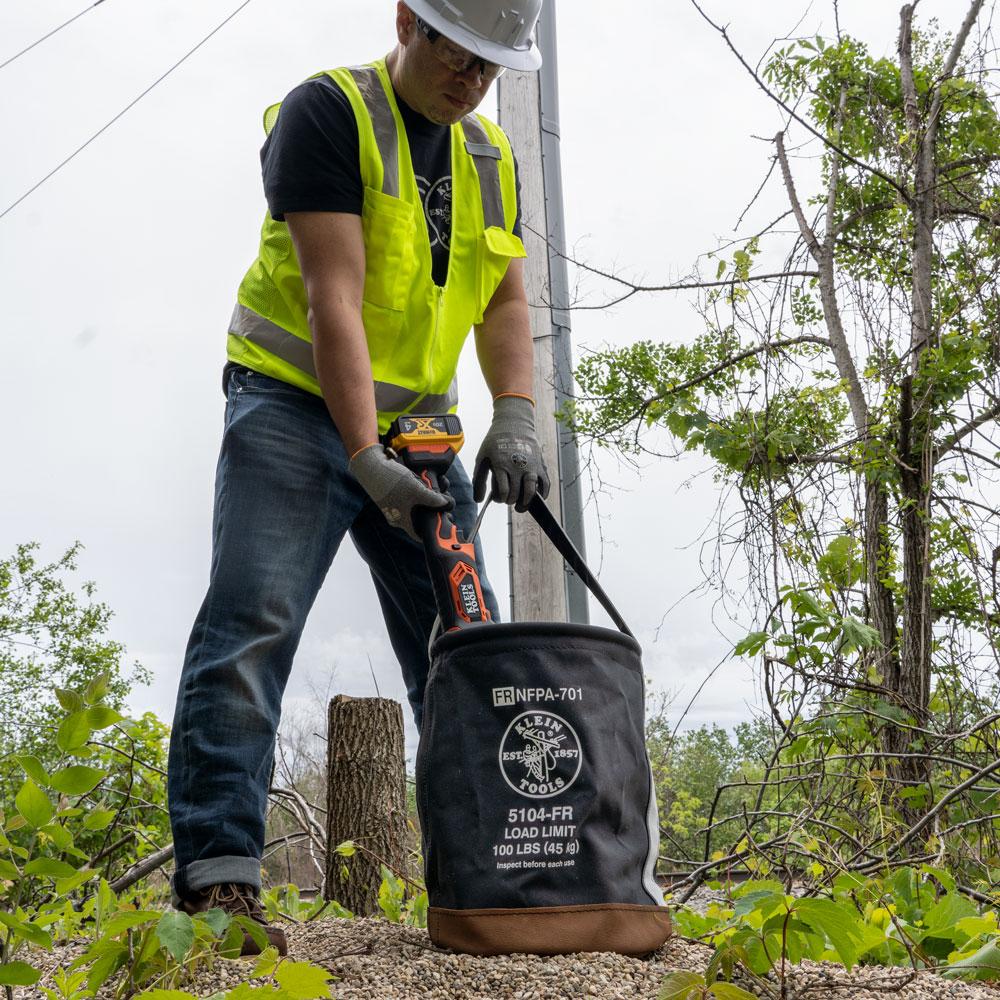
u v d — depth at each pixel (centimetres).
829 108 694
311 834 466
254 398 223
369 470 205
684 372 654
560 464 612
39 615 2212
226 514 215
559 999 162
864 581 515
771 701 355
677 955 193
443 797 183
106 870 391
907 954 212
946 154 660
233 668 202
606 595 205
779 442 519
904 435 544
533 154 630
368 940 206
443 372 245
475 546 242
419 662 250
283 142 218
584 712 184
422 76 224
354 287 216
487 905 177
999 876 332
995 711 419
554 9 658
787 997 173
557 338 632
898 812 384
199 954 164
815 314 644
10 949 176
